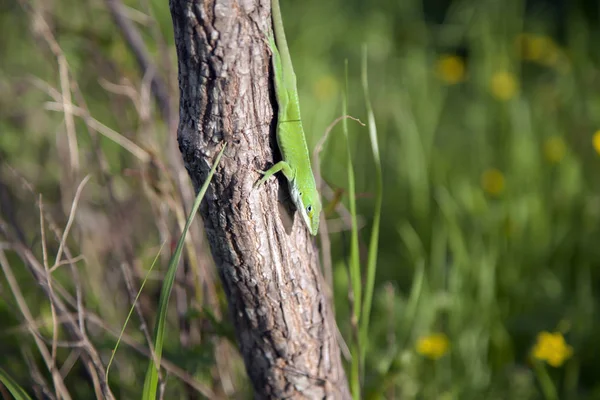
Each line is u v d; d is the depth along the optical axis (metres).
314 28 9.62
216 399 3.79
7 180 5.07
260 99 2.78
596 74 7.91
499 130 7.25
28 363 3.69
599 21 9.63
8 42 6.00
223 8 2.49
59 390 3.45
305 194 3.06
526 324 5.26
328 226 5.85
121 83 4.51
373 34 9.42
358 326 3.46
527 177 6.50
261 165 2.87
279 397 3.32
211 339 3.89
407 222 6.52
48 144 5.47
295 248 3.05
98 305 4.57
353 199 3.13
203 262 4.03
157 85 4.47
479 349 5.07
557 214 6.42
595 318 5.35
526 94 8.46
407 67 8.78
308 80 8.63
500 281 5.71
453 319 5.08
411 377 4.59
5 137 5.27
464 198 6.21
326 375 3.34
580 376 5.14
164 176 4.17
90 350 3.41
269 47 2.78
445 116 8.43
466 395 4.77
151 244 4.98
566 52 8.38
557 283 5.75
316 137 7.17
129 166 5.01
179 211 3.89
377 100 8.27
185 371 3.90
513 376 4.79
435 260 5.73
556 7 10.13
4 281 4.85
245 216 2.82
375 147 3.21
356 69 9.24
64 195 4.84
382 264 6.36
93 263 4.66
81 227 4.58
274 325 3.10
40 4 4.79
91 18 5.40
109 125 5.38
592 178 6.83
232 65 2.59
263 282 2.98
